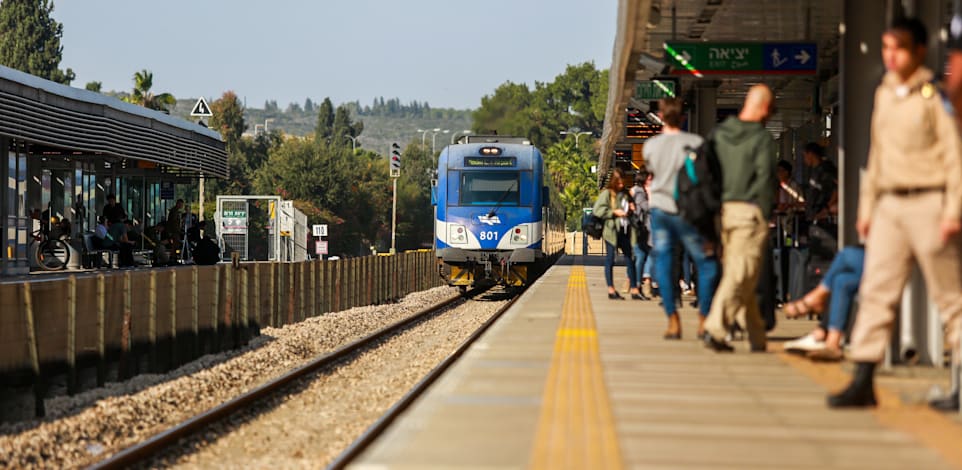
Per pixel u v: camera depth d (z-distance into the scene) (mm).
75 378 42312
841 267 28859
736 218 29625
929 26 26266
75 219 107688
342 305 88625
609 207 56000
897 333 27203
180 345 53031
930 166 20625
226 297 59812
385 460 17625
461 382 25844
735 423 20547
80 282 43406
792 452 18000
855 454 17844
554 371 27766
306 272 78625
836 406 22062
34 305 39531
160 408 42156
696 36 54469
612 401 23047
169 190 134750
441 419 21094
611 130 80688
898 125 20750
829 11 46719
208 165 128375
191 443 35375
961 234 21844
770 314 35281
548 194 96625
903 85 20891
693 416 21281
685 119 68688
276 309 71312
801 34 52656
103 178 115625
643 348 32688
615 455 17797
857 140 29141
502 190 89875
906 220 20859
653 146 33094
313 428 39250
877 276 21672
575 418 21125
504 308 72750
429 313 83500
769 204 29672
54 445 34531
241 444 36281
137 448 31875
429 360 56969
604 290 65375
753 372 27375
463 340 65375
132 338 48094
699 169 30156
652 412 21750
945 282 20953
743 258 29828
